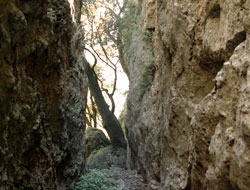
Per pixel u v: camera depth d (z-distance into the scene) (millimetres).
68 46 6484
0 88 3381
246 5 3057
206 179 3312
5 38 3381
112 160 12977
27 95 4211
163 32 5887
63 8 5512
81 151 7516
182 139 4934
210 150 3176
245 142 2471
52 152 5363
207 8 4043
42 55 5008
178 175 4906
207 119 3475
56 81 5832
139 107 8984
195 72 4496
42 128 4703
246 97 2547
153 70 8383
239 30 3182
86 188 6734
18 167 4023
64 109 6141
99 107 14000
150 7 8531
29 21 4262
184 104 4805
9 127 3725
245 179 2473
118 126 14055
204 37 4059
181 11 4703
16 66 3885
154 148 7164
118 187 7422
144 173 8234
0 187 3402
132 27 11625
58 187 6016
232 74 2938
